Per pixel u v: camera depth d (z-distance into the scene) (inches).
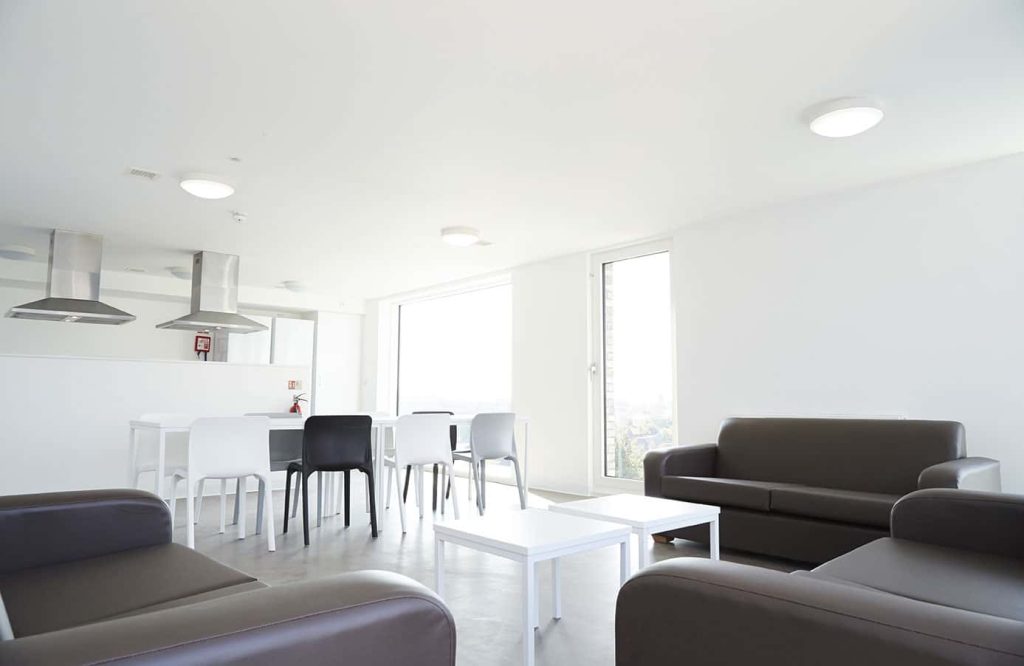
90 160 149.6
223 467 150.2
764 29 96.2
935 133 134.5
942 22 94.2
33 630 53.8
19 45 99.6
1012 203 145.9
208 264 243.1
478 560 143.4
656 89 115.0
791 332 180.7
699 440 199.8
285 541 161.3
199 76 109.9
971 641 30.1
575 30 96.3
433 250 242.8
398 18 93.0
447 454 191.8
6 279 257.6
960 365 151.2
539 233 217.2
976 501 80.6
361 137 135.9
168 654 29.6
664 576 41.3
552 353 254.8
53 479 204.7
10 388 199.9
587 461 237.9
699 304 202.8
